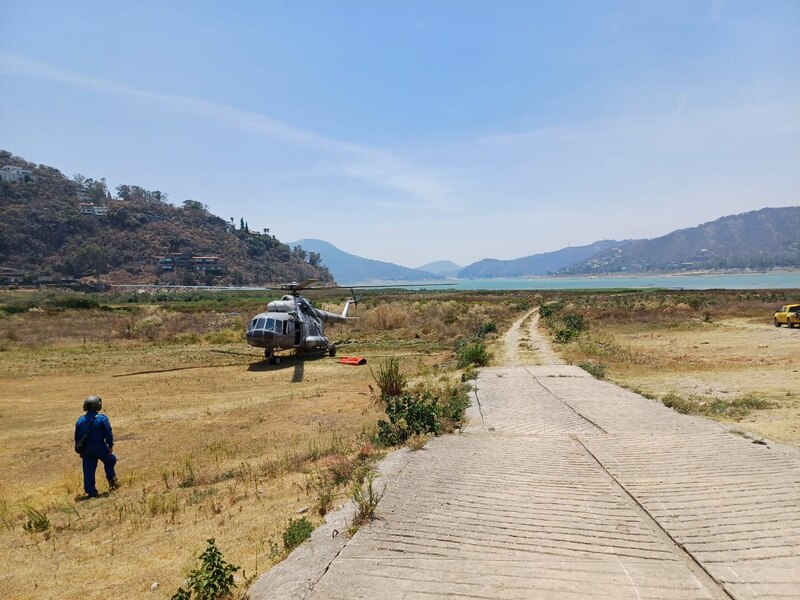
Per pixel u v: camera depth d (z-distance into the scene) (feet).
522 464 20.16
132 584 14.07
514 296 269.03
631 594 10.41
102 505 21.93
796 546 12.32
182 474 25.25
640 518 14.39
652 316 118.62
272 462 25.30
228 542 15.88
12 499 23.89
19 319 122.72
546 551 12.50
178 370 63.05
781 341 72.54
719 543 12.62
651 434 24.56
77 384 54.29
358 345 87.71
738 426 26.91
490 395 37.86
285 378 56.70
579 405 32.68
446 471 19.42
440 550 12.73
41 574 15.26
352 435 30.32
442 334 100.83
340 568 11.98
